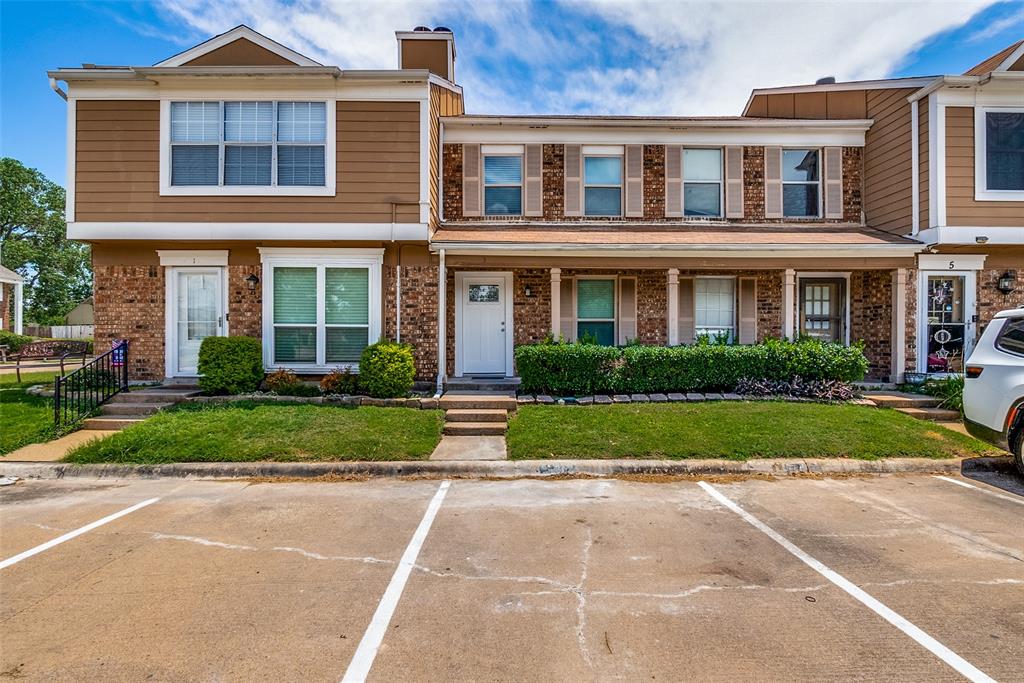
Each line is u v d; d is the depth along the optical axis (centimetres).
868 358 1127
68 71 932
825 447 690
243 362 920
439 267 988
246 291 1009
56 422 784
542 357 935
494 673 262
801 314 1165
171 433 721
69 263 4188
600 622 308
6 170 3894
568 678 258
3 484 600
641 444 701
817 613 318
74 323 4103
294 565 386
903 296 1041
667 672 262
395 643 288
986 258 1044
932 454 679
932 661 272
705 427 755
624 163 1169
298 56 965
